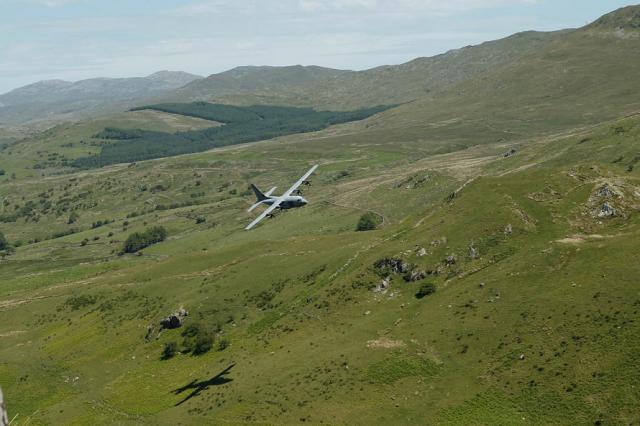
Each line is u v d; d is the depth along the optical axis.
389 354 82.62
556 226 100.19
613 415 58.03
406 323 90.94
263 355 98.38
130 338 124.12
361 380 78.75
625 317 69.50
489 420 64.44
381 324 93.56
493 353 75.31
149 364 112.25
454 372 75.19
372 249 120.31
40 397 109.06
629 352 64.19
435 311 90.38
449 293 94.06
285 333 104.25
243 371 93.44
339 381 79.94
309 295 113.75
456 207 116.06
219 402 84.62
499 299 85.50
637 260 79.31
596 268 81.75
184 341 114.81
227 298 124.62
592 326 70.94
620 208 99.06
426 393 72.94
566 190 108.31
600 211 100.06
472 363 75.31
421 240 110.38
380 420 69.75
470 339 79.62
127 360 116.31
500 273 91.62
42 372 118.69
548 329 74.38
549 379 66.69
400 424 68.19
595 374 63.94
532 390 66.31
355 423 70.31
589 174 111.56
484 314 83.50
